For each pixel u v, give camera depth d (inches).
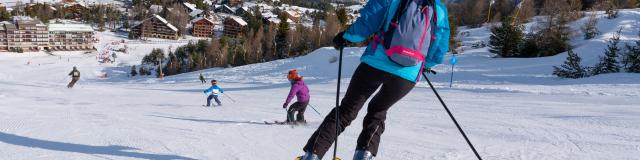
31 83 965.8
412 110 380.8
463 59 1246.9
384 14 104.3
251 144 187.2
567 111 353.7
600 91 558.6
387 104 113.3
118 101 556.7
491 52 1267.2
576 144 197.2
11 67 2893.7
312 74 1263.5
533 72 936.9
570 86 660.1
